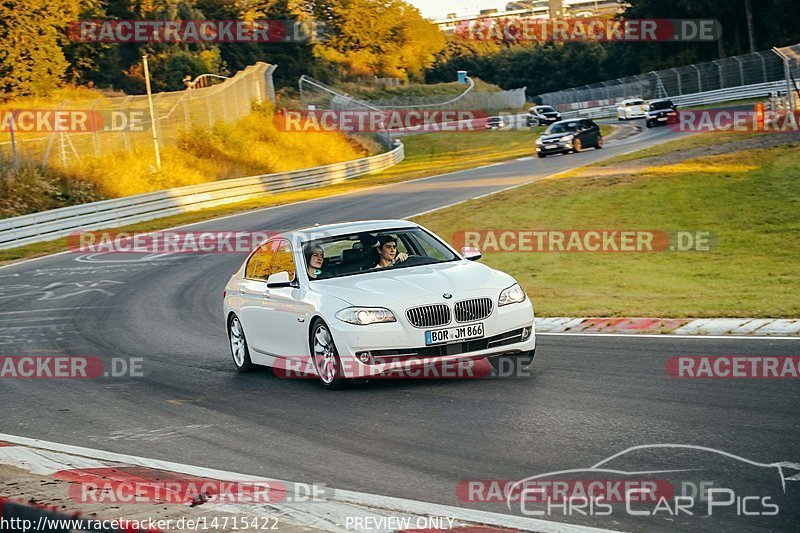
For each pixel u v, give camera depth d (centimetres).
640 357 1872
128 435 1559
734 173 5278
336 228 2044
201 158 9506
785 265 3438
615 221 4578
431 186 7231
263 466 1283
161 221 6712
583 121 8769
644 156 6619
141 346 2655
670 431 1294
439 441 1342
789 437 1222
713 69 15175
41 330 3084
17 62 10531
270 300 1995
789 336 1950
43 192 7225
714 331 2089
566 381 1694
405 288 1758
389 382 1828
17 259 5247
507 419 1440
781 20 16962
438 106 18600
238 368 2186
